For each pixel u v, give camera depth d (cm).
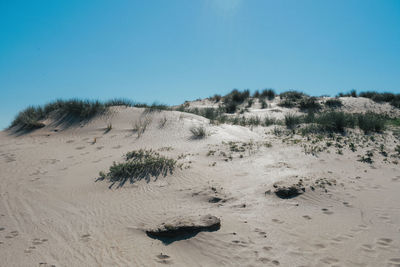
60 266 380
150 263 383
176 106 2464
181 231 447
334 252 389
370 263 361
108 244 434
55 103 1645
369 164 804
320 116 1583
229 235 440
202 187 648
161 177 718
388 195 584
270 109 2120
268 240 426
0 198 621
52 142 1179
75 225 500
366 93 2572
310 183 633
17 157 942
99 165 841
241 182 690
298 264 366
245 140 1179
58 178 747
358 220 483
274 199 584
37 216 538
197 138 1172
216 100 2619
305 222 482
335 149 960
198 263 382
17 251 418
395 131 1276
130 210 555
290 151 955
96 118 1426
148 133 1241
